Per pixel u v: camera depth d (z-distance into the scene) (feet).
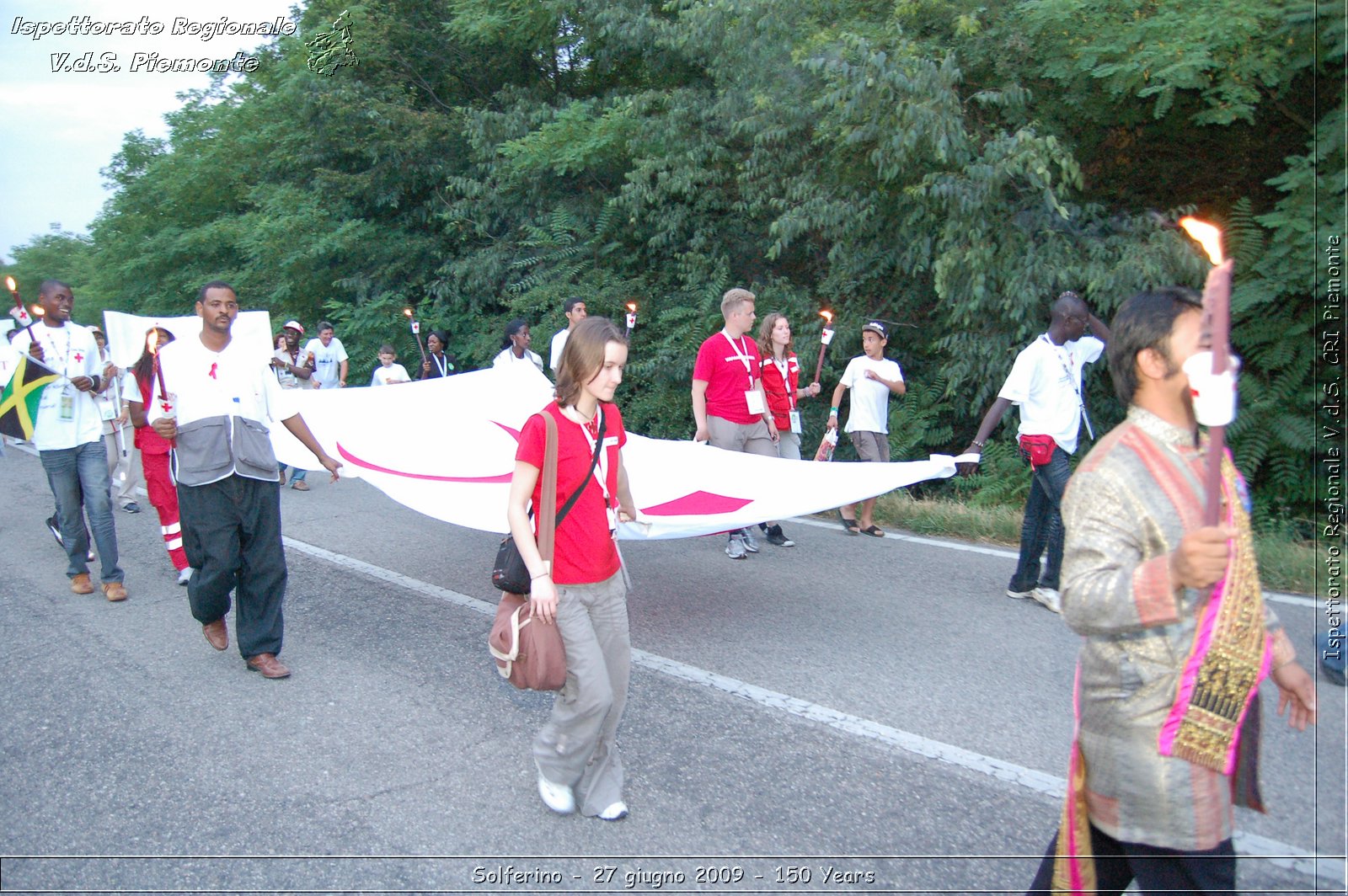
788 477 19.67
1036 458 18.67
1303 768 11.54
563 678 10.75
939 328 35.81
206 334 16.01
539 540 10.85
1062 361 18.45
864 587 20.99
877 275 36.29
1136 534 6.71
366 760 13.48
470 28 49.06
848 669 16.22
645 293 44.65
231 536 16.20
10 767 13.62
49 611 21.03
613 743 12.00
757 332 38.37
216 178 63.57
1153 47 27.37
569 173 48.11
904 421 34.55
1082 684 7.13
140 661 17.72
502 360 30.63
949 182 29.91
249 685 16.39
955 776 12.51
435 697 15.67
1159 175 33.65
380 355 39.81
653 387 42.45
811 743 13.60
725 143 41.55
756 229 42.29
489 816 11.92
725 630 18.43
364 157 56.24
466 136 51.96
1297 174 26.12
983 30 31.32
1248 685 6.55
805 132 36.83
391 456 20.49
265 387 16.65
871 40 32.19
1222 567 5.98
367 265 56.75
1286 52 26.61
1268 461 28.17
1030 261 29.91
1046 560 20.38
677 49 41.98
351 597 21.39
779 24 35.37
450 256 55.57
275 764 13.46
